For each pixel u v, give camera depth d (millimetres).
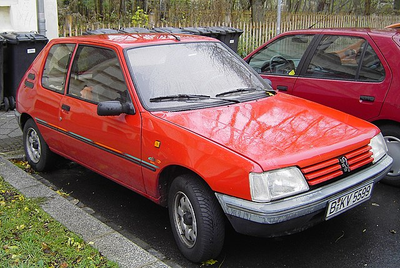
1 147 6516
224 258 3807
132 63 4355
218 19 13820
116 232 3889
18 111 5852
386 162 4016
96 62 4703
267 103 4363
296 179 3324
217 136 3582
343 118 4191
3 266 3289
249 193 3227
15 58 8250
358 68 5480
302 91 5930
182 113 3973
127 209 4785
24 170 5805
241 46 13070
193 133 3633
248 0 17203
